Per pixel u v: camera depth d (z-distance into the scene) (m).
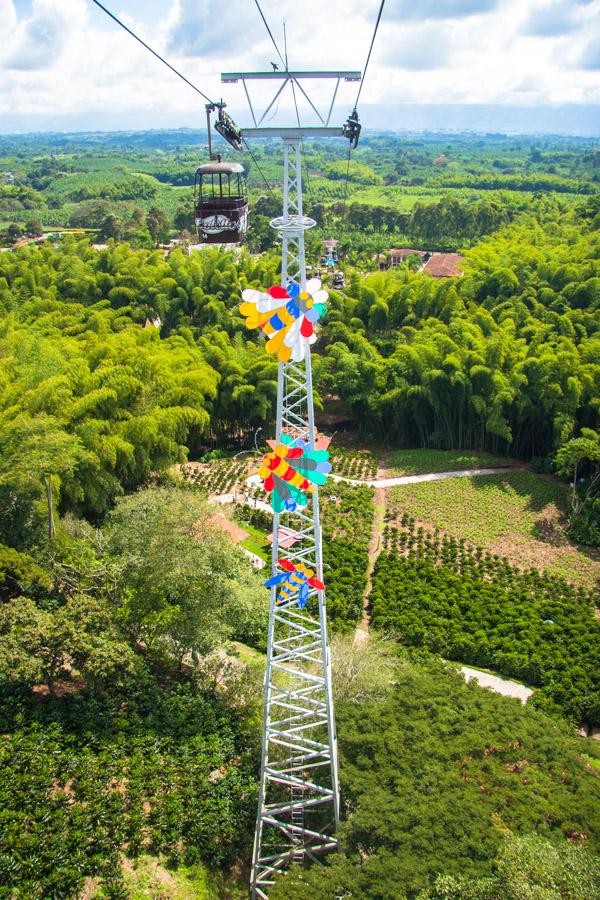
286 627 33.78
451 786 21.55
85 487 41.84
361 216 139.62
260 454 57.28
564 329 60.59
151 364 51.00
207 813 23.89
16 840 21.05
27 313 67.69
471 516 47.94
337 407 68.94
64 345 51.59
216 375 57.41
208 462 56.78
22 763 23.77
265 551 42.94
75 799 23.30
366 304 68.75
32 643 25.72
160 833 23.05
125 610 30.56
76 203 197.75
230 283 74.50
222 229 29.41
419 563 41.38
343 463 57.25
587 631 35.75
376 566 41.59
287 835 22.42
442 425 59.53
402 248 117.62
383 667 28.55
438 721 24.62
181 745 26.12
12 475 33.84
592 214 115.06
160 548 29.59
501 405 54.00
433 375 56.00
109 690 28.03
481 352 57.22
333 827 22.50
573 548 44.22
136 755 25.19
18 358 47.56
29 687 27.06
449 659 34.94
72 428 42.81
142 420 45.62
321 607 20.97
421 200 178.88
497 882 17.64
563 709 30.77
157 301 71.69
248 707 28.05
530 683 33.19
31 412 41.47
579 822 20.47
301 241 19.03
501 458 56.97
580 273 70.31
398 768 22.58
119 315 69.44
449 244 122.75
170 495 33.75
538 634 35.34
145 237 119.69
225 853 23.30
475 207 125.31
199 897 21.61
